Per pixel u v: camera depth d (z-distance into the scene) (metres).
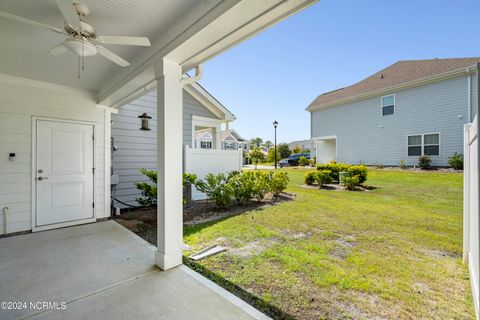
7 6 2.06
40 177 4.14
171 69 2.69
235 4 1.76
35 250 3.17
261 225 4.06
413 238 3.36
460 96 9.75
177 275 2.46
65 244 3.41
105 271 2.56
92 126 4.77
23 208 3.97
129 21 2.34
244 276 2.39
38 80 4.11
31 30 2.46
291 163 21.19
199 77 2.89
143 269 2.61
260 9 1.82
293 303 1.94
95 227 4.32
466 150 2.53
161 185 2.68
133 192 6.11
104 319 1.79
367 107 12.79
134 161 6.16
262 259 2.76
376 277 2.32
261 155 27.59
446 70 10.08
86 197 4.67
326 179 8.48
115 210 5.26
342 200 6.10
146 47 2.86
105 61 3.29
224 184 5.53
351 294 2.05
